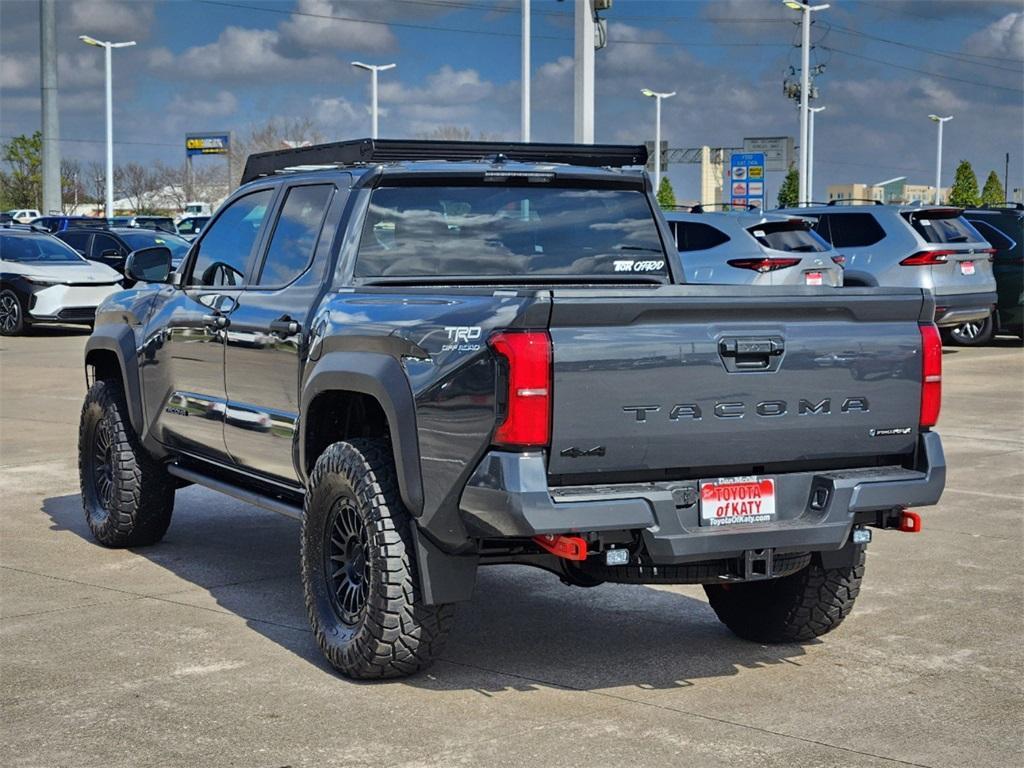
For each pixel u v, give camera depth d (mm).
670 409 4891
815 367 5141
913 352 5352
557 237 6430
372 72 51438
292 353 6051
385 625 5246
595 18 18969
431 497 5047
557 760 4578
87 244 27125
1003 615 6531
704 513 5016
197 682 5438
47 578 7242
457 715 5043
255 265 6727
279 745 4723
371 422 5938
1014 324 20938
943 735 4859
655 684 5441
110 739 4785
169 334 7238
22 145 80312
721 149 103250
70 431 12711
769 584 5949
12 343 22859
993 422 13281
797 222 16531
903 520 5418
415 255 6137
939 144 70500
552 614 6555
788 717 5043
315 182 6441
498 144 6711
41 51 38875
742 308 4984
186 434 7160
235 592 6941
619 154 7000
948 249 18531
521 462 4695
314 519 5652
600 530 4797
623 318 4801
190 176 89438
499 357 4734
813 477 5234
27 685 5395
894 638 6141
